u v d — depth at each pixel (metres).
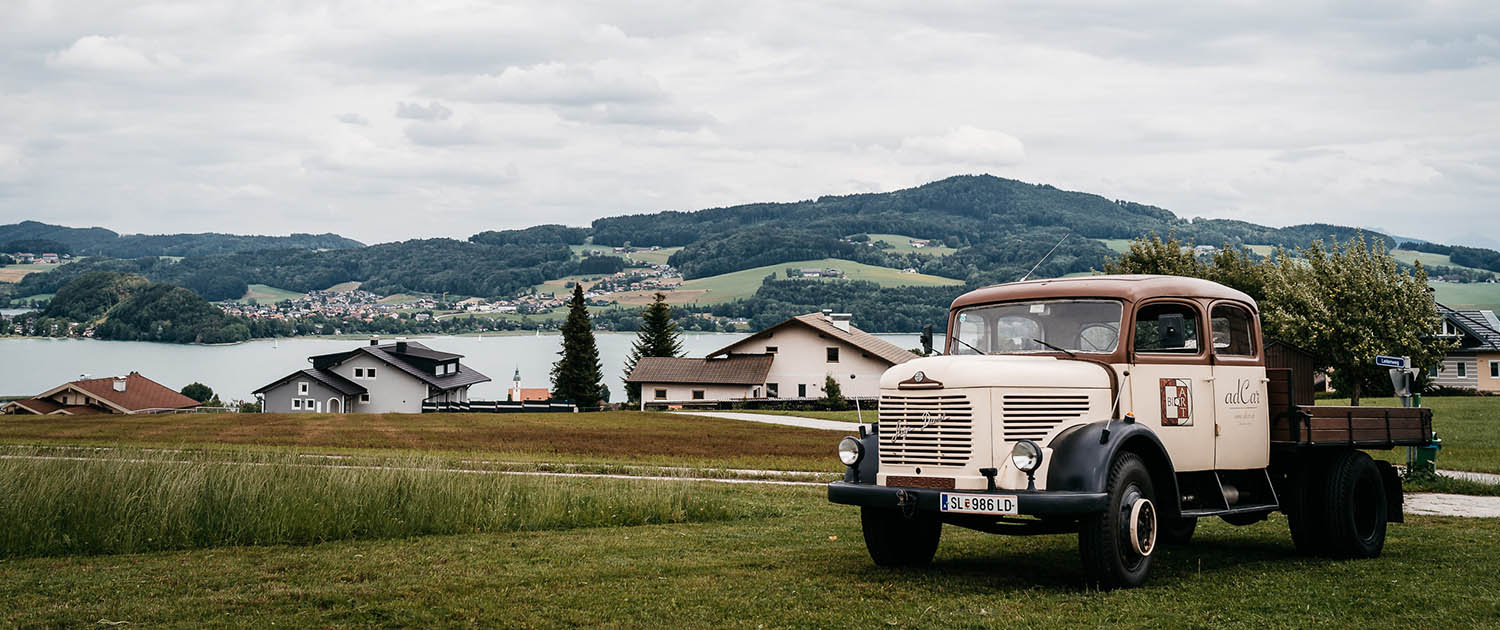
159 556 10.75
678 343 96.31
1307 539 11.09
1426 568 10.12
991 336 10.46
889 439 9.44
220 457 17.41
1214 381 10.44
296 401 83.62
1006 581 9.40
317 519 12.21
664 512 14.22
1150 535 9.16
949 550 11.40
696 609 8.17
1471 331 68.44
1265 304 48.09
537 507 13.77
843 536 12.47
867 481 9.67
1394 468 12.14
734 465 25.67
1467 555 10.92
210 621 7.71
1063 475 8.77
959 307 10.79
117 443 31.45
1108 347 9.71
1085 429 9.02
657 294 95.50
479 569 9.94
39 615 7.85
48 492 11.72
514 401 88.75
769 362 73.75
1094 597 8.62
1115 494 8.87
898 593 8.79
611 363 153.12
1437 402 49.31
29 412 77.19
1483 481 19.77
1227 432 10.53
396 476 14.01
